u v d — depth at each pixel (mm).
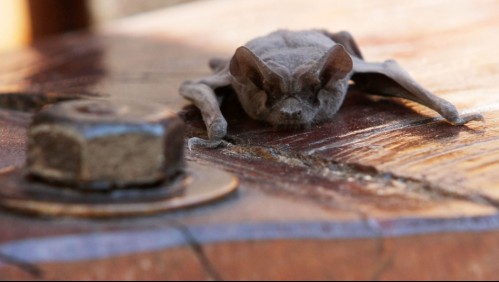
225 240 294
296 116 362
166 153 302
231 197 308
